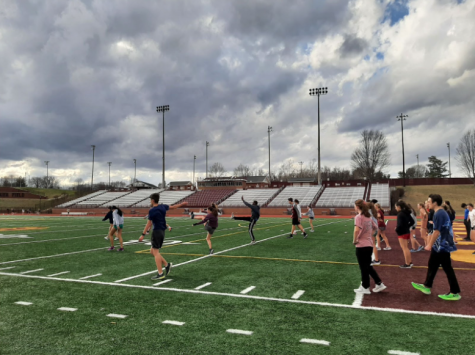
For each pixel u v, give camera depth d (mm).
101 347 3914
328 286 6770
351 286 6773
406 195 51812
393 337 4160
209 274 7930
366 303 5605
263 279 7398
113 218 11742
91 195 64812
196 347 3898
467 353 3713
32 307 5449
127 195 61812
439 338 4125
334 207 43875
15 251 11844
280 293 6258
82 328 4516
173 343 4016
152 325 4621
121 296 6074
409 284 6945
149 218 7367
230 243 13820
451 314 5012
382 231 12234
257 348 3859
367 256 6148
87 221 31422
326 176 95000
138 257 10477
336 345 3932
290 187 54531
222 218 36500
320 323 4672
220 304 5578
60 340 4117
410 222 8750
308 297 5980
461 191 51281
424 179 55469
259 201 50094
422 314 5031
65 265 9172
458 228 20844
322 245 13094
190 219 34594
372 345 3928
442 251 5836
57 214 54969
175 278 7527
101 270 8469
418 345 3922
